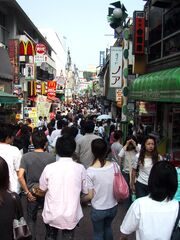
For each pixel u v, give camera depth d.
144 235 3.76
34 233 6.68
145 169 7.59
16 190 6.66
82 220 9.00
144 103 18.45
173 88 10.90
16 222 3.73
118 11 16.64
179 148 14.52
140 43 17.20
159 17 15.79
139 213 3.80
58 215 5.39
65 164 5.64
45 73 53.28
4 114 20.84
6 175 3.77
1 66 21.81
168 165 3.87
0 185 3.74
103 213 6.11
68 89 85.50
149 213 3.78
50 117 26.89
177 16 13.52
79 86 157.62
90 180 6.05
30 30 41.16
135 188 7.94
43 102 26.20
